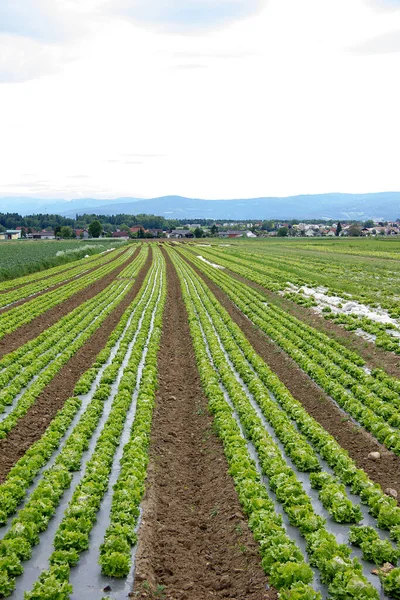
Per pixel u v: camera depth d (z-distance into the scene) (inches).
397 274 2241.6
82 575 418.3
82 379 854.5
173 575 418.6
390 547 422.3
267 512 467.5
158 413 732.7
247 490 502.3
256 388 792.9
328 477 532.4
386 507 470.3
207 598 392.2
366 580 379.9
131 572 416.5
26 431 677.9
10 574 413.7
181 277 2340.1
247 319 1375.5
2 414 737.6
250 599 385.4
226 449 602.5
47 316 1457.9
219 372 897.5
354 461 585.3
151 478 553.0
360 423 679.7
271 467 550.0
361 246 4520.2
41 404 770.2
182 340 1179.9
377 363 935.7
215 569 425.1
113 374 885.8
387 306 1445.6
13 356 999.0
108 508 506.3
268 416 701.9
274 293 1765.5
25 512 472.4
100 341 1162.6
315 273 2311.8
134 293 1894.7
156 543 455.8
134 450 583.2
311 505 480.1
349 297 1609.3
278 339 1090.1
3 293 1943.9
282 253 3705.7
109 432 635.5
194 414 738.2
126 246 5629.9
